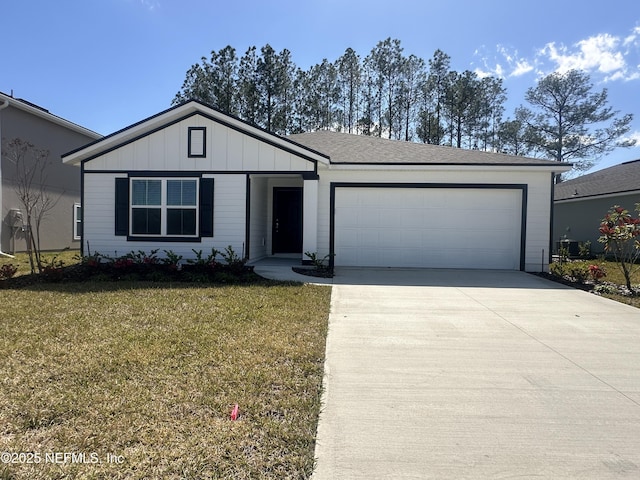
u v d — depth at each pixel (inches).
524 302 269.0
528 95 1263.5
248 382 132.0
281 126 1108.5
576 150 1224.8
